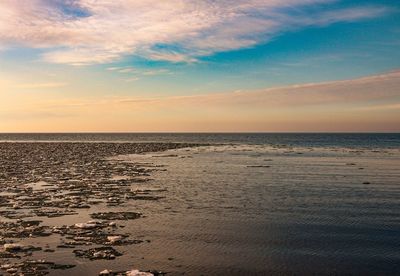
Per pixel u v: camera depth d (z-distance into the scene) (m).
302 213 22.69
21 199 26.45
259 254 15.57
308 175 41.19
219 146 110.88
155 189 31.39
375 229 19.22
